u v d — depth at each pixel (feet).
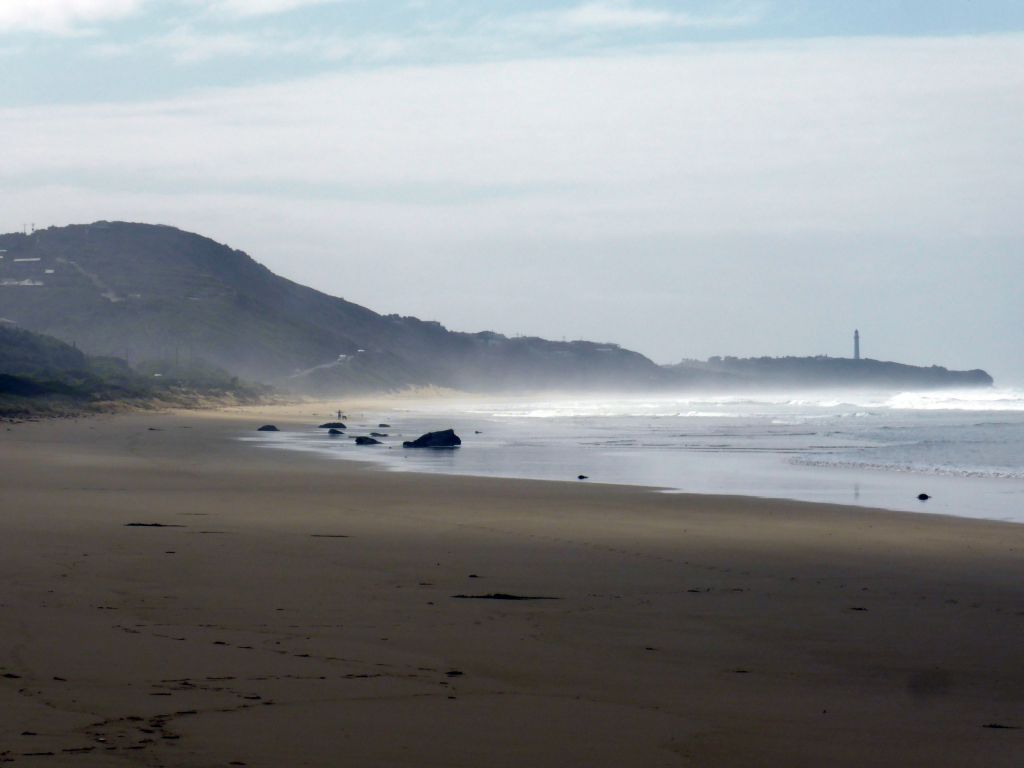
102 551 53.06
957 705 29.12
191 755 21.56
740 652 34.86
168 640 32.48
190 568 48.34
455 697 27.58
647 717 26.61
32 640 31.58
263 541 59.16
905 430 240.73
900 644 36.42
